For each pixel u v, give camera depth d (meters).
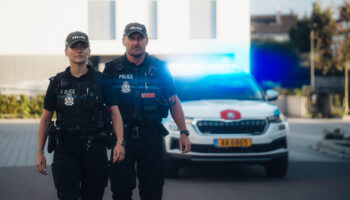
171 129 9.95
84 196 5.37
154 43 29.72
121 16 29.64
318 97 30.91
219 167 12.33
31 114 28.41
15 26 29.84
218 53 29.97
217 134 9.77
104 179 5.31
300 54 56.91
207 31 30.53
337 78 46.50
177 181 10.15
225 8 29.91
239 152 9.77
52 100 5.25
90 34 30.33
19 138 17.80
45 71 31.56
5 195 8.65
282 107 35.09
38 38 29.92
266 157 9.87
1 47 29.80
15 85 31.64
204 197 8.49
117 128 5.29
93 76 5.26
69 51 5.17
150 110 5.47
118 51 29.58
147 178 5.50
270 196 8.61
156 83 5.57
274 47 57.84
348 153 13.89
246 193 8.86
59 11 29.89
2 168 11.62
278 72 57.47
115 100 5.34
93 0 30.23
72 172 5.13
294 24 59.44
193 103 10.45
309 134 20.81
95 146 5.18
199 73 11.63
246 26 29.95
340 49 39.09
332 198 8.45
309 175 10.94
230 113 9.87
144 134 5.46
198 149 9.76
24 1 29.75
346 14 39.44
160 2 29.58
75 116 5.16
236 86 11.39
